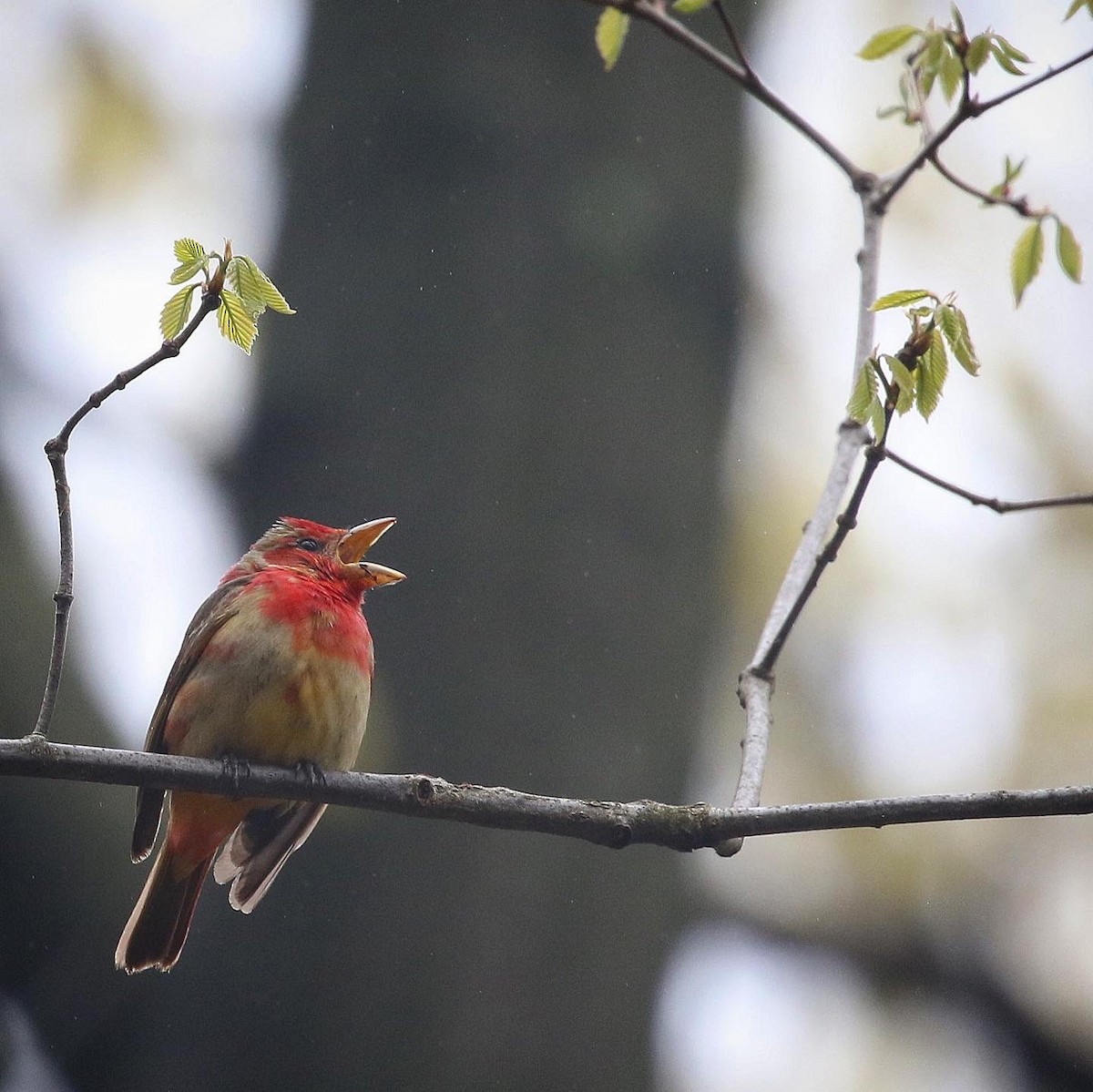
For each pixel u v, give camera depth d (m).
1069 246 8.70
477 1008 11.20
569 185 12.47
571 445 12.02
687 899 13.63
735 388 12.80
